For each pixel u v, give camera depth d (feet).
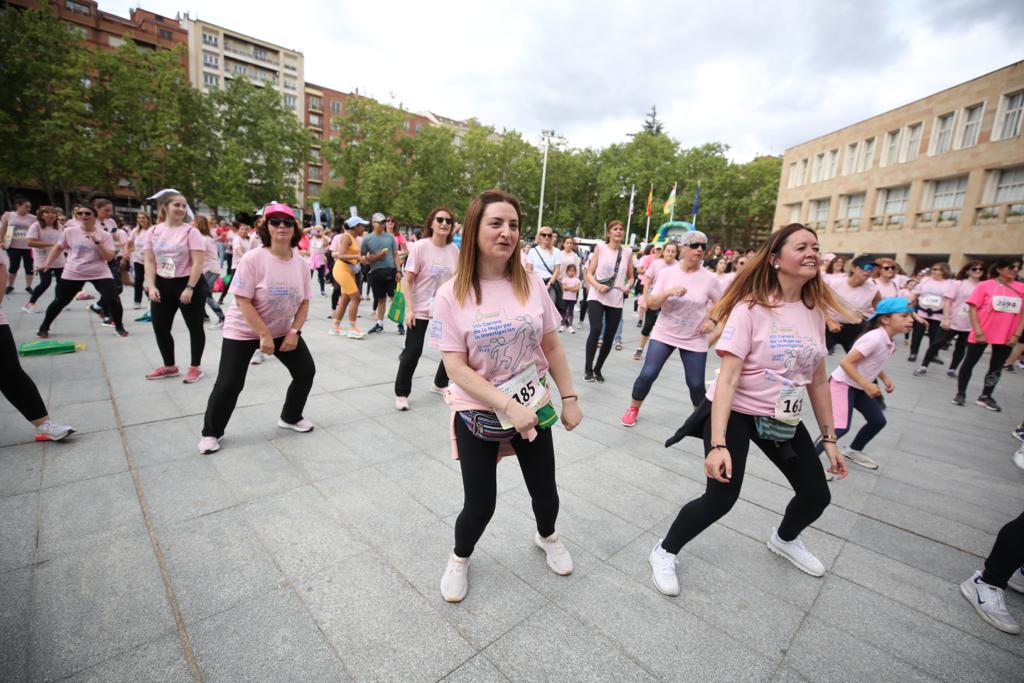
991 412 19.24
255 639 5.96
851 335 22.56
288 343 11.21
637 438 13.57
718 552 8.39
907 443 14.89
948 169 75.20
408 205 142.82
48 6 89.15
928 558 8.64
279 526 8.30
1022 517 6.97
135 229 29.25
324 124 214.48
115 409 13.04
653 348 14.19
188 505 8.77
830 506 10.45
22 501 8.57
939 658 6.36
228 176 121.19
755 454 12.84
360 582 7.07
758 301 6.95
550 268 28.94
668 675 5.82
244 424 12.67
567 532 8.73
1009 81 66.95
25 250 30.91
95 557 7.24
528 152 162.09
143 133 103.65
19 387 10.21
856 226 93.97
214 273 25.14
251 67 193.88
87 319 24.62
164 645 5.80
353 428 12.85
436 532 8.39
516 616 6.61
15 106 87.76
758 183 157.99
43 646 5.67
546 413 6.29
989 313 19.19
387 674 5.58
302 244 46.70
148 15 170.71
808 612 7.07
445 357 6.15
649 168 160.25
